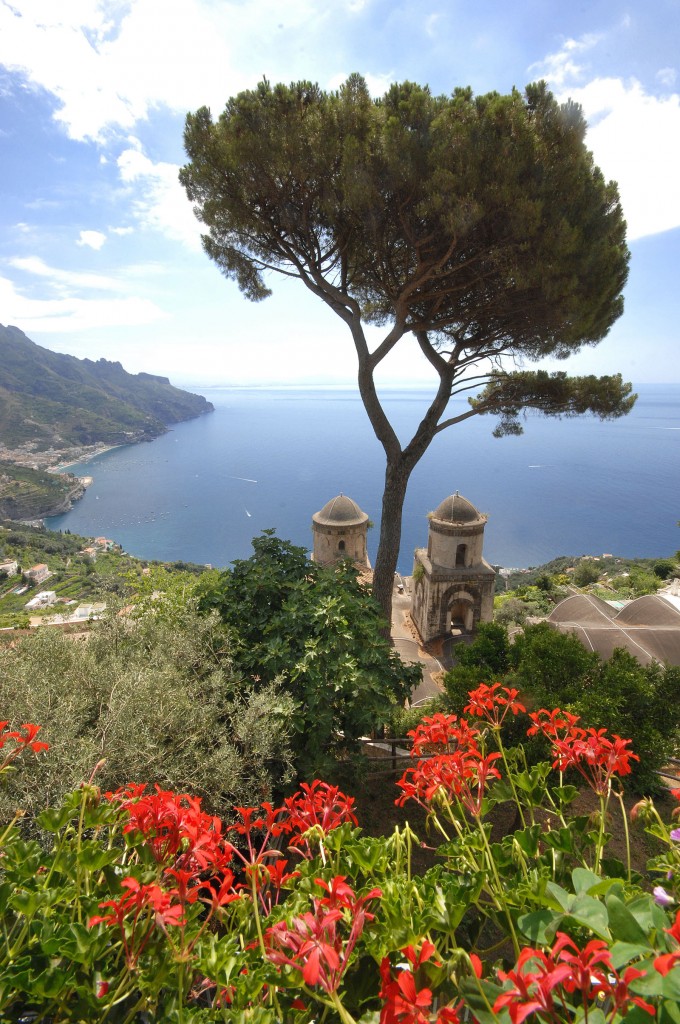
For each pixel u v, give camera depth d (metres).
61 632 5.87
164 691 4.63
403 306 9.34
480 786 2.18
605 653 15.58
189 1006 1.63
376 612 7.66
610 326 10.21
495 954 3.41
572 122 7.84
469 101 8.10
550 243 7.95
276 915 1.73
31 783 3.34
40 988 1.39
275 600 6.95
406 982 1.12
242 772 4.73
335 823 2.08
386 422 10.26
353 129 8.09
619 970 1.30
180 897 1.57
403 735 9.88
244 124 8.30
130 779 3.79
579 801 6.40
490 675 6.81
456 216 7.52
